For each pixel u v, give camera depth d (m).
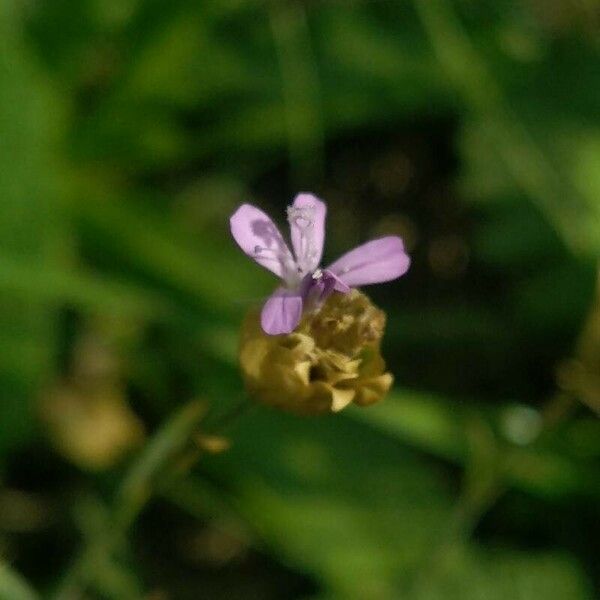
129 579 0.13
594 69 0.15
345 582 0.13
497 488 0.13
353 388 0.10
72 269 0.13
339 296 0.10
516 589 0.13
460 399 0.14
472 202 0.14
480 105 0.15
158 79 0.14
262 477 0.13
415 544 0.13
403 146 0.16
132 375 0.14
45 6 0.14
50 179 0.13
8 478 0.14
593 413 0.14
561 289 0.14
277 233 0.10
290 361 0.10
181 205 0.15
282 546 0.13
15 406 0.13
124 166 0.14
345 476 0.13
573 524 0.14
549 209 0.14
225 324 0.13
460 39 0.15
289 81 0.15
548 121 0.15
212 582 0.14
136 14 0.14
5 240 0.13
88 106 0.14
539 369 0.14
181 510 0.14
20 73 0.13
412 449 0.14
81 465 0.14
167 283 0.14
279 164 0.16
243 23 0.15
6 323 0.13
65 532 0.13
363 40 0.15
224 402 0.13
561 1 0.16
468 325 0.15
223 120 0.15
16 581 0.11
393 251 0.10
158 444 0.11
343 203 0.16
